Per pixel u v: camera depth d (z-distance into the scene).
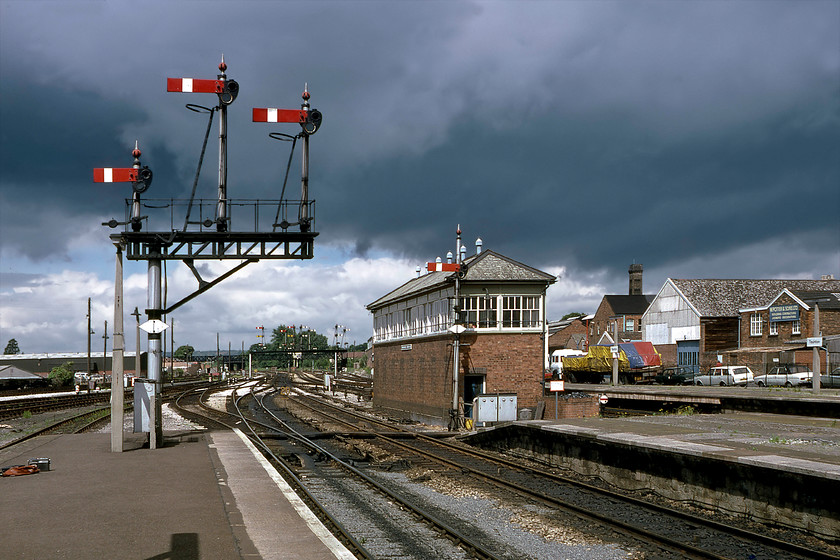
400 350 36.56
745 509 11.64
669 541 9.72
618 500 12.97
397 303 38.09
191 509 9.81
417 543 9.69
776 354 48.22
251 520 9.18
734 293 60.88
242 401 46.78
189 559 7.38
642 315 73.69
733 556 9.37
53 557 7.38
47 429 24.77
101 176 17.73
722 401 27.17
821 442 14.37
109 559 7.32
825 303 47.78
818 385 32.88
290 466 16.56
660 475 13.70
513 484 13.98
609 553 9.43
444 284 29.20
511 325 29.34
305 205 18.61
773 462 10.98
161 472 13.10
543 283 29.48
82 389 65.44
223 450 16.55
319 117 18.47
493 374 29.00
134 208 17.86
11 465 14.08
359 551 8.99
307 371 148.88
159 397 17.33
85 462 14.44
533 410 27.89
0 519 9.14
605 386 45.81
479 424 26.09
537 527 10.75
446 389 29.20
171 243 18.03
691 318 59.78
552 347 93.38
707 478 12.48
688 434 15.95
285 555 7.58
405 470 16.98
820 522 10.29
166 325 18.00
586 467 16.34
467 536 10.23
